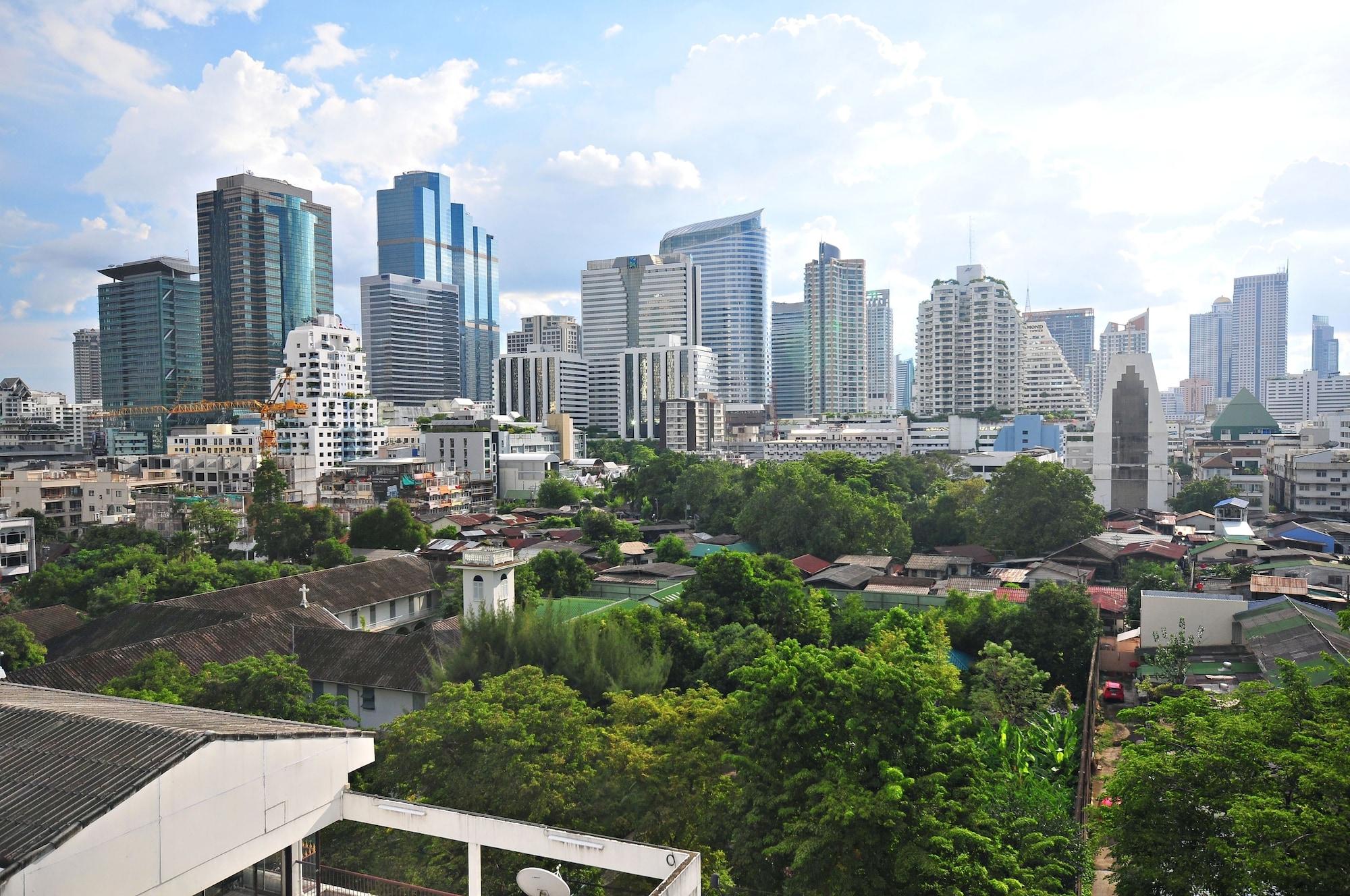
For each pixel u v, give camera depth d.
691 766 29.77
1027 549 94.81
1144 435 122.75
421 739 30.22
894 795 23.22
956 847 24.77
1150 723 27.02
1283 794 21.84
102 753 17.53
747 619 58.81
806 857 23.39
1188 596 51.38
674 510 134.50
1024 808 31.84
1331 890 18.48
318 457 171.38
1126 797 23.34
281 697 35.47
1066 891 27.73
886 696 26.28
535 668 36.66
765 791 27.28
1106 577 85.31
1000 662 49.31
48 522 115.88
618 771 30.08
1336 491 113.75
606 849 20.14
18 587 73.62
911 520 110.06
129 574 67.19
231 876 20.44
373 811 21.70
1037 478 96.19
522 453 180.00
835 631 63.12
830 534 93.44
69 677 41.62
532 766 29.06
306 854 21.67
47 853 14.65
